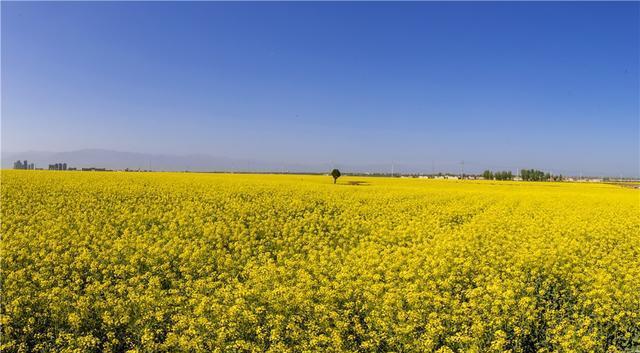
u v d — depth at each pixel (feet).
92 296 30.17
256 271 35.83
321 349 23.47
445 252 42.65
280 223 60.80
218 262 39.65
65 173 143.23
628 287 32.22
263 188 106.32
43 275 34.55
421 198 98.99
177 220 58.85
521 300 27.78
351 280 33.50
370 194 102.78
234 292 30.12
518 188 169.99
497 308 27.02
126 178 126.62
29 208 63.98
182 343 23.11
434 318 26.35
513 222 64.49
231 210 69.41
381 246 48.06
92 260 39.42
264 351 23.94
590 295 29.99
